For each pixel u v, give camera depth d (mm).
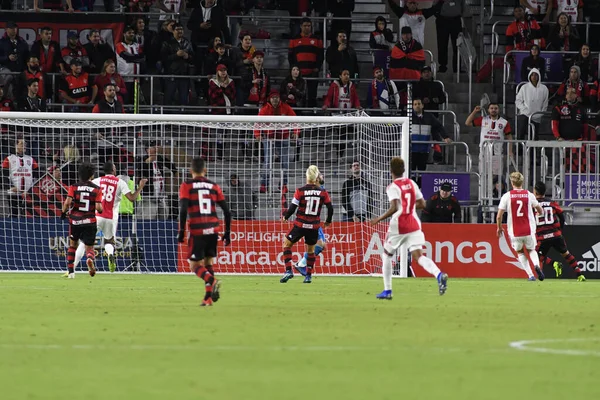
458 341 34062
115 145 89062
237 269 87750
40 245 87562
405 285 71562
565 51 109938
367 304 51406
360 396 23062
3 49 102938
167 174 89625
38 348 31594
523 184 90375
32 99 98250
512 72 114312
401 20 114062
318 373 26641
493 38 115000
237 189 89750
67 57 103000
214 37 104938
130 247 87562
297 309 47594
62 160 89938
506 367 27938
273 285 70062
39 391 23531
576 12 115562
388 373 26703
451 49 127000
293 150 94562
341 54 106062
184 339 34188
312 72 106062
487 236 87125
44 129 94625
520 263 86938
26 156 87750
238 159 94688
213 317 42750
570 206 89938
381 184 89625
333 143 93562
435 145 101312
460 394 23438
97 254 87750
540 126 109875
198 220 48344
